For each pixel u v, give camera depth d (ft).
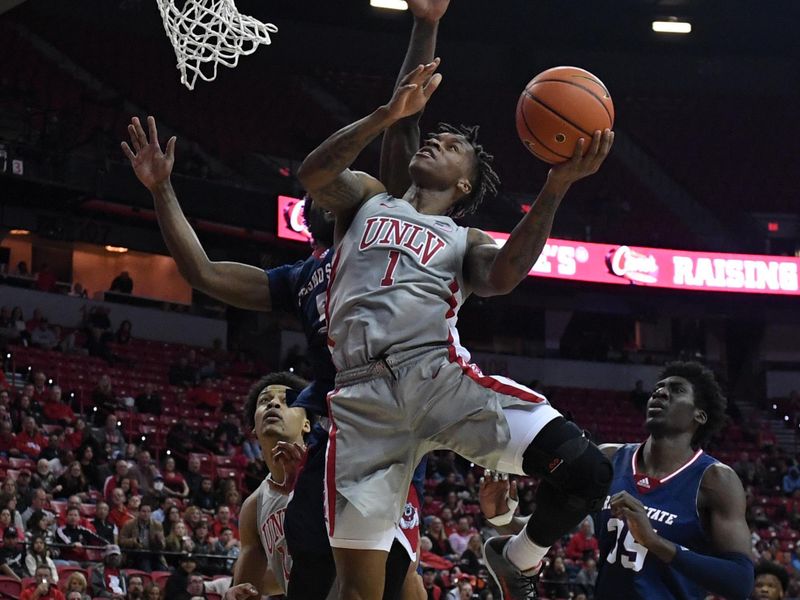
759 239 86.28
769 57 84.79
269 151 77.46
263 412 13.11
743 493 11.68
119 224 70.08
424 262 8.39
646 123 86.28
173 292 74.13
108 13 73.26
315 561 9.03
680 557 10.81
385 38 80.28
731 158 87.51
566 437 8.06
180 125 74.69
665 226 84.89
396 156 10.04
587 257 73.97
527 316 82.43
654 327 86.84
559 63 82.79
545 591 39.78
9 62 69.92
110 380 55.77
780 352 85.25
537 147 8.32
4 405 45.21
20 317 60.49
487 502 11.12
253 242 69.05
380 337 8.13
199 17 11.44
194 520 37.73
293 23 78.79
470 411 8.06
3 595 29.30
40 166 59.77
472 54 82.33
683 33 82.94
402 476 8.17
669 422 12.03
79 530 34.47
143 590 30.14
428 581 35.09
